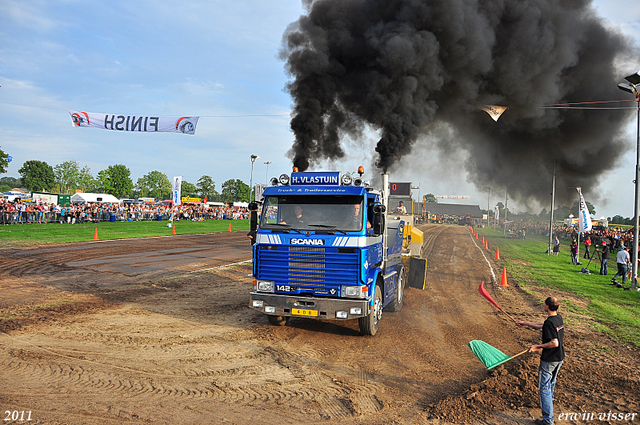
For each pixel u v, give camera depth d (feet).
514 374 22.41
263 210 28.40
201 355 23.95
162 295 39.60
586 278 63.57
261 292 27.53
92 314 31.60
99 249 70.13
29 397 17.57
